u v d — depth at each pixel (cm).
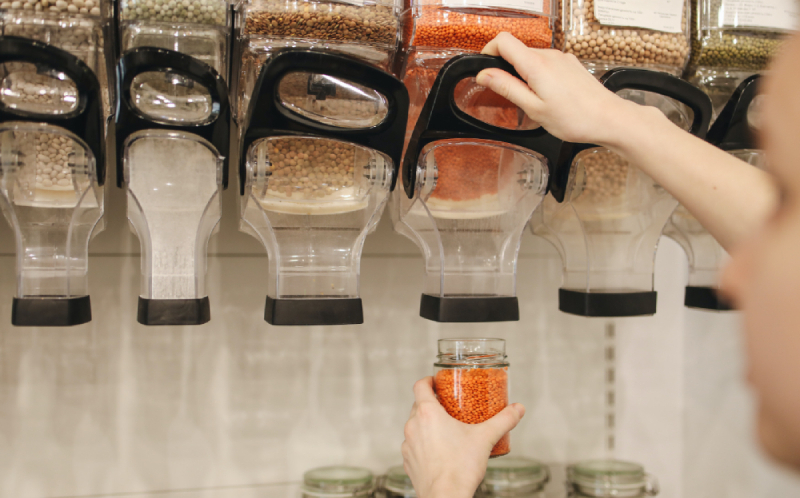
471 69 65
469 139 69
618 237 82
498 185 76
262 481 96
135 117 61
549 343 111
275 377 97
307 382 98
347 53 67
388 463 102
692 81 82
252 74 67
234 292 94
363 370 101
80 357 88
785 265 21
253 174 66
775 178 23
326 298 70
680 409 120
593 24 73
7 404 86
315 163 68
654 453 118
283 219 69
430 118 66
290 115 62
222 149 65
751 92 74
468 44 70
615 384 115
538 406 110
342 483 89
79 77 59
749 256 24
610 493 98
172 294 66
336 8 64
